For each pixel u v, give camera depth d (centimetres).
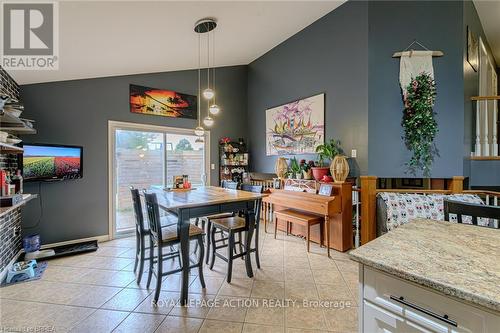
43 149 308
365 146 328
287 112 455
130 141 407
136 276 259
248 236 256
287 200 359
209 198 246
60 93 334
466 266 88
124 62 343
